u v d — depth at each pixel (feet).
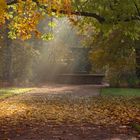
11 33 67.36
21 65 147.64
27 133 42.68
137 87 127.13
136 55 110.52
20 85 139.95
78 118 55.52
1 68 141.49
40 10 58.13
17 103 77.71
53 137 40.11
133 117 56.95
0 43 138.00
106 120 53.47
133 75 128.57
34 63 157.48
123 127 47.06
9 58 143.02
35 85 141.28
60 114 60.08
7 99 86.84
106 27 58.70
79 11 59.72
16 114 60.03
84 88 125.59
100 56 119.75
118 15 58.03
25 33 61.87
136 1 57.47
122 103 78.07
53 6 53.93
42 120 53.31
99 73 168.86
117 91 110.63
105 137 40.14
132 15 58.29
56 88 125.90
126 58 119.65
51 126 47.80
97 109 67.15
